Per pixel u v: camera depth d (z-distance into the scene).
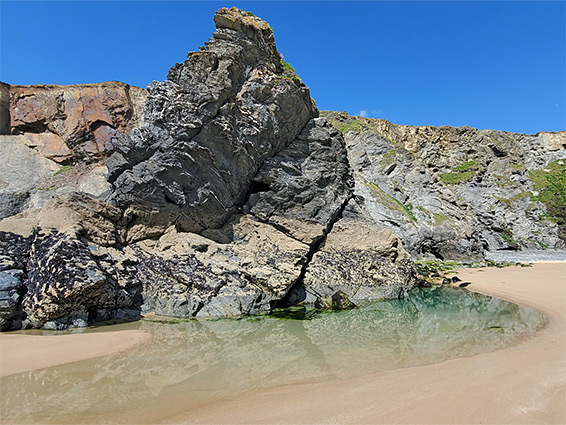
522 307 17.69
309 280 20.66
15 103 33.78
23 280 14.30
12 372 9.48
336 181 25.45
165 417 7.15
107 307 15.29
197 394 8.27
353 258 22.39
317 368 10.01
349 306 18.84
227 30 22.09
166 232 19.28
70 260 14.33
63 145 33.31
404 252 24.69
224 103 21.20
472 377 8.84
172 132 19.66
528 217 51.62
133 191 18.45
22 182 30.06
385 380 8.88
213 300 16.83
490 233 48.09
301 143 25.48
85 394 8.22
